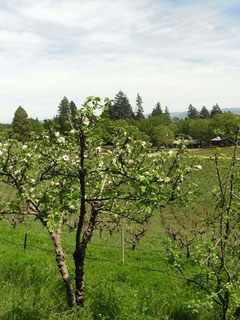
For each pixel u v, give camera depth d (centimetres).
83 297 1030
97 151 969
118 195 898
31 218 3316
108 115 821
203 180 5012
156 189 867
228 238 931
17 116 9075
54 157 923
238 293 913
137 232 3184
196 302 936
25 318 979
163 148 975
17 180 1012
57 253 1030
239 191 986
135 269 1659
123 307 1074
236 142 934
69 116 849
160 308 1144
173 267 950
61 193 838
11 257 1516
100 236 3083
